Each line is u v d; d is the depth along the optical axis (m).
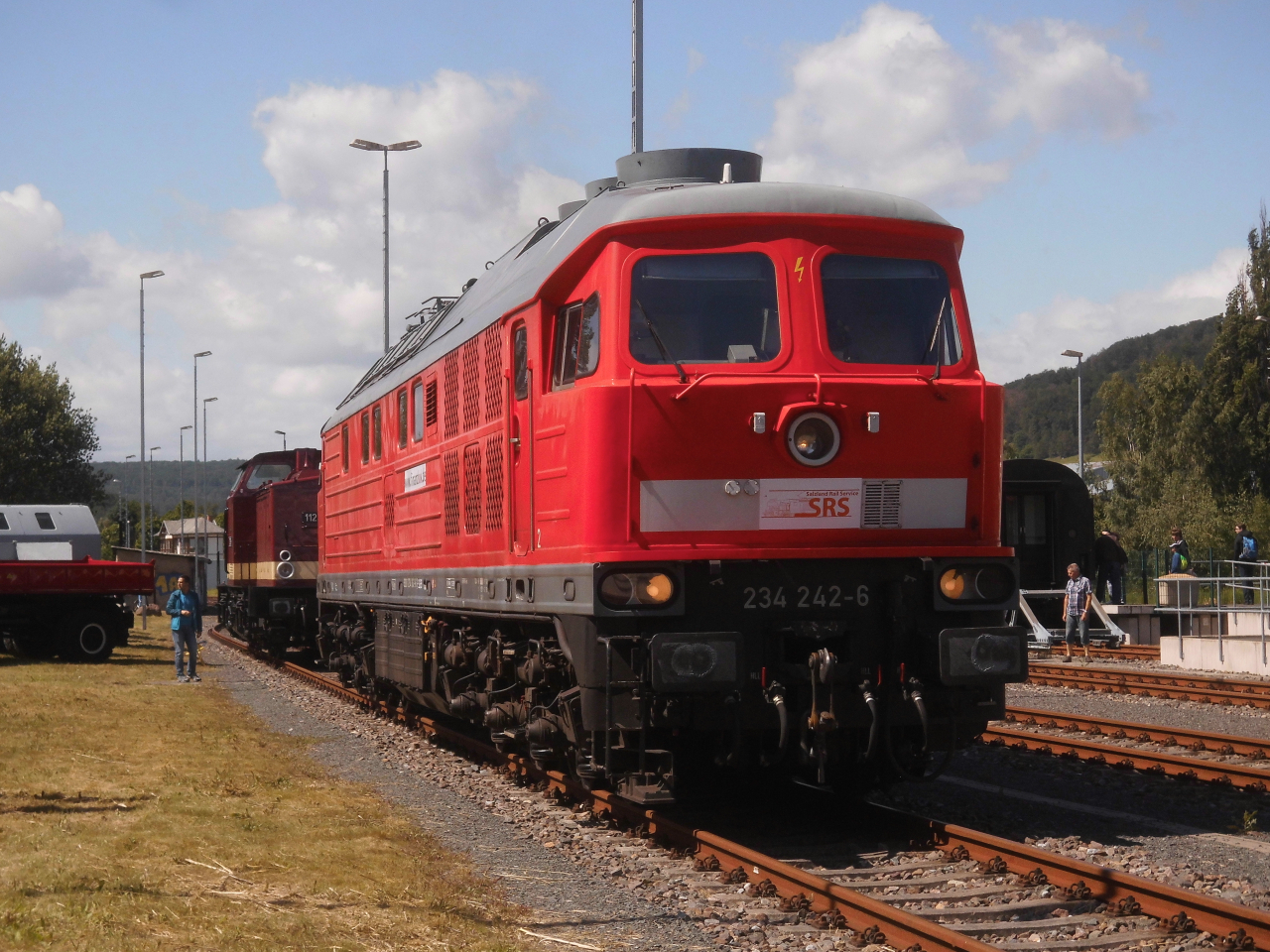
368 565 15.02
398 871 7.38
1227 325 59.84
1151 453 60.97
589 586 7.63
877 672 7.98
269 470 31.02
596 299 8.07
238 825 8.60
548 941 6.02
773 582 7.82
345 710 16.55
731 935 6.10
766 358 7.92
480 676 11.09
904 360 8.15
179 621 21.53
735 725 7.75
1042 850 7.20
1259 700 15.43
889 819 8.18
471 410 10.53
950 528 8.11
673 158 9.50
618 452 7.70
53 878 6.93
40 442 73.62
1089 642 24.69
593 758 8.23
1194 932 5.96
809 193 8.19
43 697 17.42
